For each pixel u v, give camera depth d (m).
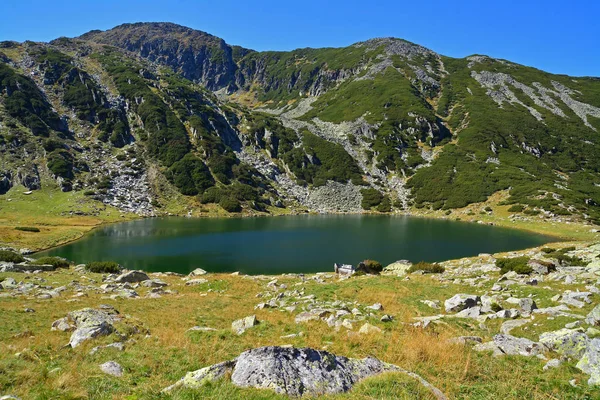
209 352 14.30
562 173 150.38
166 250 67.94
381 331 17.61
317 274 47.12
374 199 148.75
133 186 132.00
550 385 11.05
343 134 193.25
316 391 10.05
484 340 16.48
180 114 172.38
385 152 174.25
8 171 119.19
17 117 141.12
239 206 131.50
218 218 119.75
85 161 137.50
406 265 48.28
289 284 37.75
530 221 104.31
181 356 13.76
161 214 120.94
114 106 169.50
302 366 10.84
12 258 45.81
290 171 169.25
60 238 75.56
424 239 81.50
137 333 17.58
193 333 17.41
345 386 10.47
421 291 30.17
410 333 17.47
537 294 25.09
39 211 105.38
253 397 9.55
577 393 10.46
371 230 94.88
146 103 169.38
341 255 64.50
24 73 171.88
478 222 110.62
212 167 148.50
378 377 10.93
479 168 150.12
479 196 129.88
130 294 29.66
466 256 63.56
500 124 180.62
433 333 17.66
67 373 11.30
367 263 46.88
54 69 181.00
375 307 23.69
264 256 63.44
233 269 54.12
